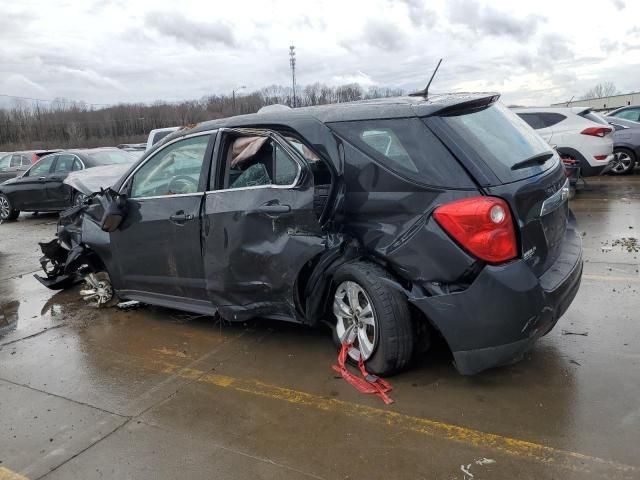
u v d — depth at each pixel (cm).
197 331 476
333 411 327
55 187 1247
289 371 384
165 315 525
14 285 698
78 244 552
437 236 315
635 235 698
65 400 369
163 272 466
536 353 379
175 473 280
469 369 320
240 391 362
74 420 342
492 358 313
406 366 351
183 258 443
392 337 337
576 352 377
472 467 266
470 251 305
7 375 416
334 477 267
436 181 319
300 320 393
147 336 475
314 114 382
